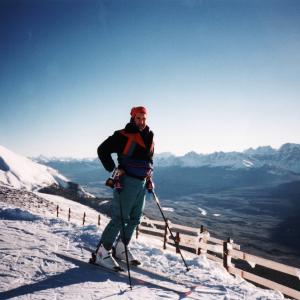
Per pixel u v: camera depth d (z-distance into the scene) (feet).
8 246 14.56
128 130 12.19
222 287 10.78
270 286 16.06
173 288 10.30
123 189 12.15
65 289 9.53
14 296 8.80
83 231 20.34
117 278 10.93
